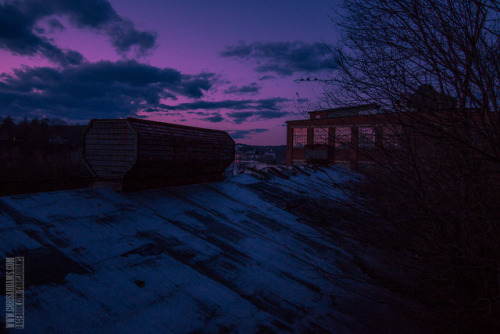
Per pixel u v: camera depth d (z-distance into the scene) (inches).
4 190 444.8
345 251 247.0
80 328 96.2
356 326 149.1
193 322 117.7
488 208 117.9
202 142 294.7
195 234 201.6
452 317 131.9
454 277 123.8
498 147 104.5
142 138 214.4
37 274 113.7
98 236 156.9
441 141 115.3
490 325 124.7
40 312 96.2
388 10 117.5
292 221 294.2
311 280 188.7
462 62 112.3
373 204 157.9
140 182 236.8
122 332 100.9
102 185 229.0
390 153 135.0
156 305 120.3
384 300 171.6
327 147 737.6
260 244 220.1
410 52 122.3
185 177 295.7
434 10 113.3
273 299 154.4
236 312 133.3
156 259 154.7
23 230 139.4
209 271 161.5
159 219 204.7
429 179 124.8
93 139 230.2
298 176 537.0
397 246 152.8
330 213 300.8
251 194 344.5
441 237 125.6
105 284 121.9
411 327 147.6
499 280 116.0
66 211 170.6
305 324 141.9
